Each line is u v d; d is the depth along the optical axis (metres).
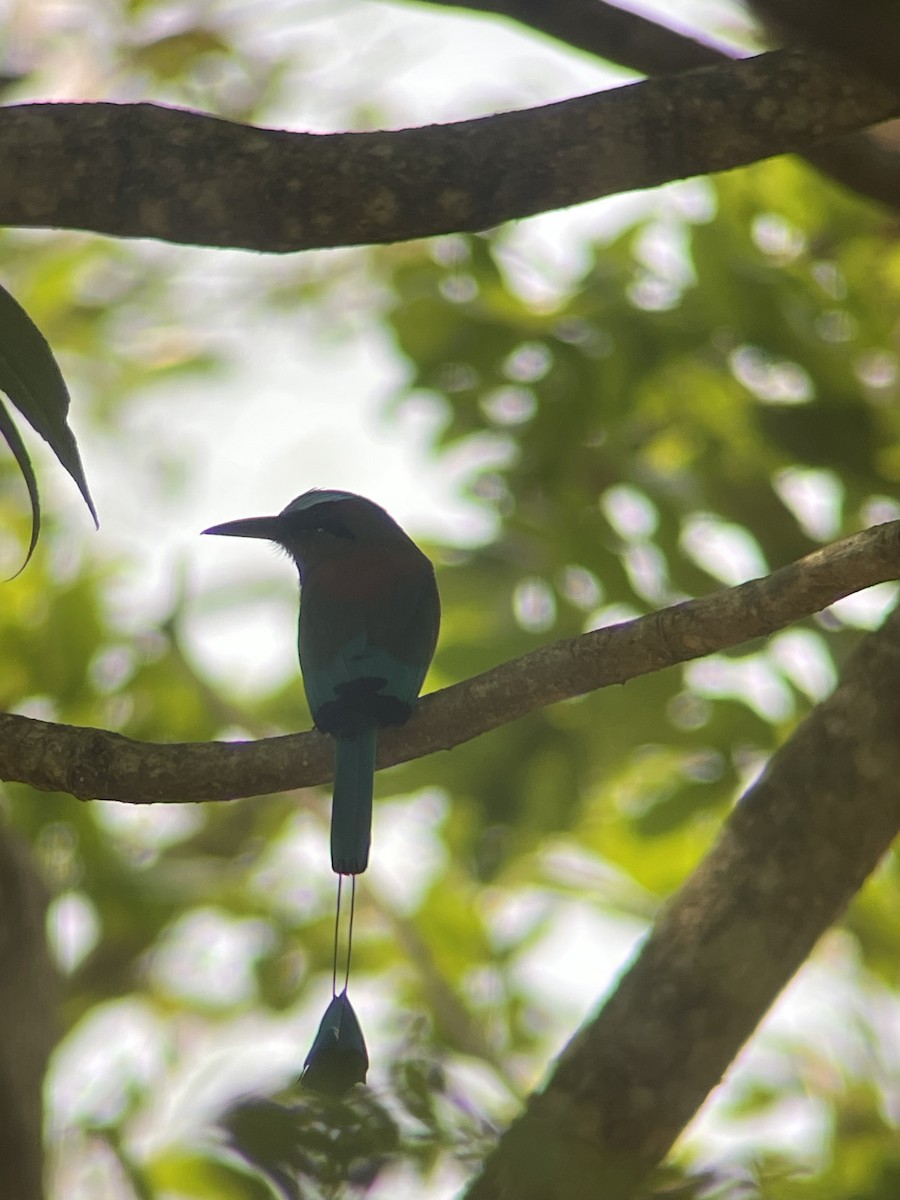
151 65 14.62
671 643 7.31
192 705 14.62
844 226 13.99
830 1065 12.84
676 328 13.61
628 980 9.40
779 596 7.00
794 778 9.49
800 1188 6.16
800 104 8.41
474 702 8.07
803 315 13.74
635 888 14.91
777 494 13.65
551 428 13.63
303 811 15.62
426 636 9.31
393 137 8.48
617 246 14.11
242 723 14.71
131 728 14.57
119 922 14.42
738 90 8.45
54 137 8.40
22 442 7.12
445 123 8.52
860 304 13.99
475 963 14.98
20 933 10.84
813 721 9.59
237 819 15.57
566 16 9.90
